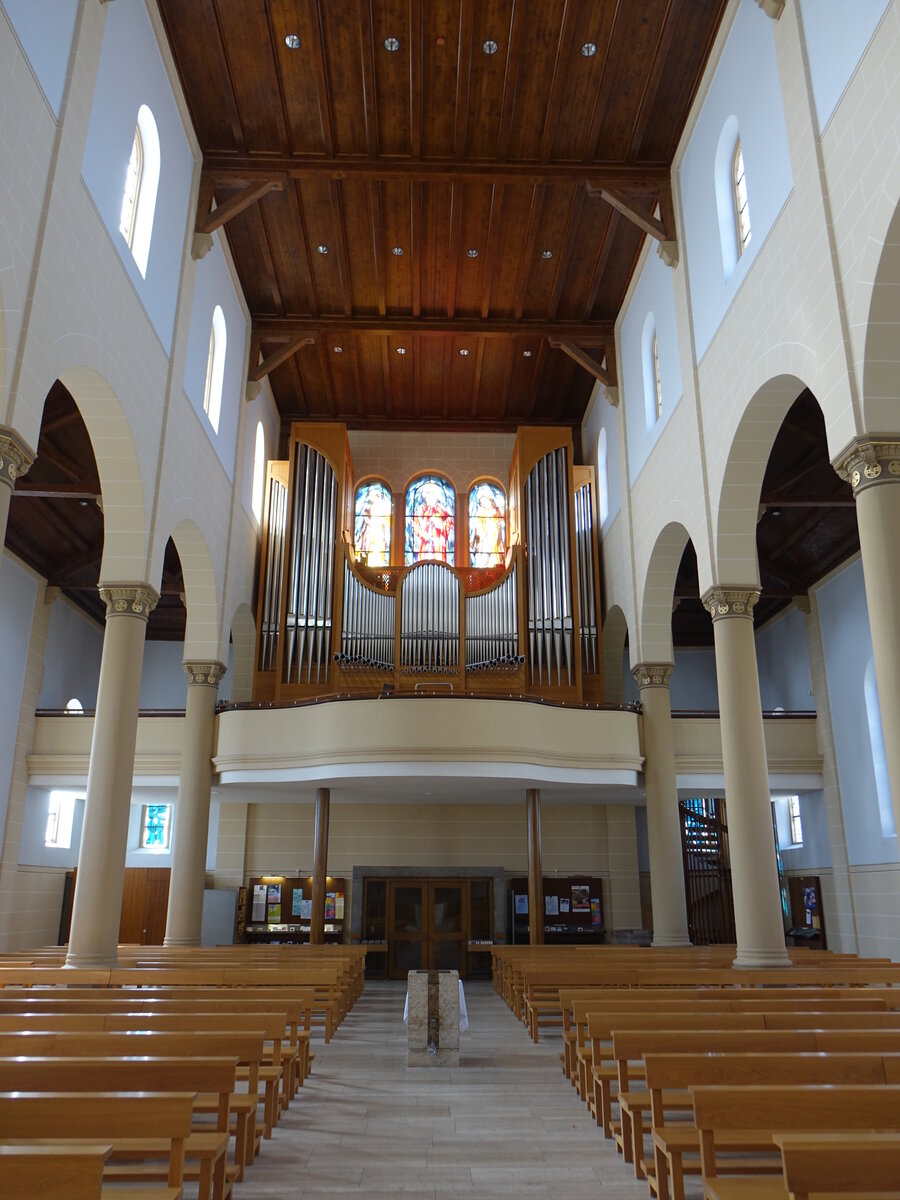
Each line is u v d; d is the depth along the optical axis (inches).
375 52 528.1
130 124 454.9
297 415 906.1
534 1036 415.5
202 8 500.7
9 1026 236.5
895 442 346.3
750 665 495.5
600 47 525.7
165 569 834.2
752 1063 172.1
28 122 336.8
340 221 657.6
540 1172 218.8
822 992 303.1
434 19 507.8
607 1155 233.3
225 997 306.0
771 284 434.6
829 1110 143.6
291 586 762.2
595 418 853.2
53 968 404.2
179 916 613.0
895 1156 114.2
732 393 486.9
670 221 597.9
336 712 629.6
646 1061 172.2
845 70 364.2
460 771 612.4
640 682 679.7
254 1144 226.7
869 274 345.1
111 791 463.8
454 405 895.1
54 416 592.7
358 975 591.2
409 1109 282.2
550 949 597.0
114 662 478.9
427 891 779.4
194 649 655.1
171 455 533.3
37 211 347.6
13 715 706.8
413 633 745.6
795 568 798.5
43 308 351.6
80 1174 111.0
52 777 724.7
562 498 802.8
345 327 760.3
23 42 330.6
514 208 648.4
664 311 624.4
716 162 515.2
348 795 747.4
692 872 844.6
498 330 762.8
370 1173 217.9
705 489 525.0
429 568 767.1
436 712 620.1
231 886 796.6
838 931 733.9
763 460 492.1
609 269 709.9
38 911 753.6
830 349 372.5
